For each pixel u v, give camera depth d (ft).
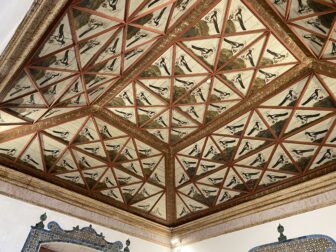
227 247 25.43
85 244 24.02
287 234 22.15
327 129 20.97
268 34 17.26
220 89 20.88
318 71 18.45
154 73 19.86
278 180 24.62
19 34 11.91
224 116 22.81
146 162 27.35
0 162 21.65
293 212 22.66
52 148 23.03
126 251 26.50
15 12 6.91
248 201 26.00
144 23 15.92
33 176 23.15
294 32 16.89
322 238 20.21
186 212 30.60
